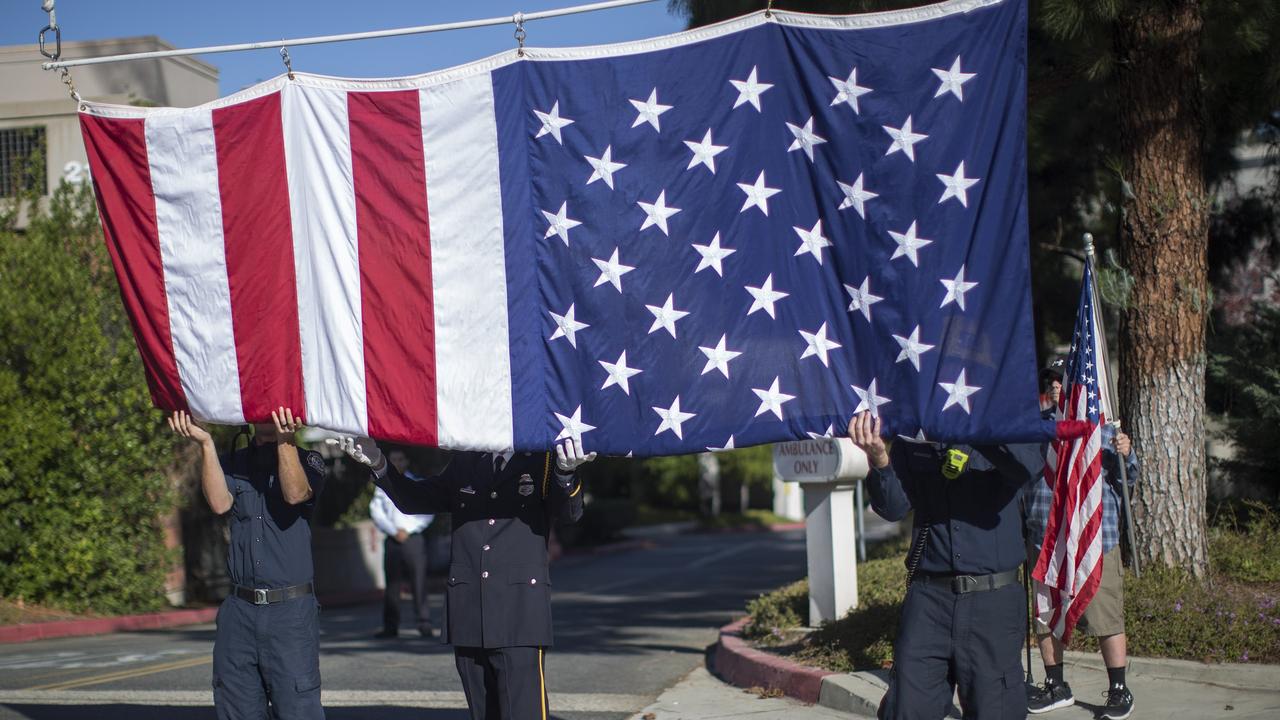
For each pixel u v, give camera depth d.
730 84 5.38
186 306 5.96
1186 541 8.73
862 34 5.20
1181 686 7.22
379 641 12.34
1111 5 8.45
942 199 5.07
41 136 17.64
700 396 5.33
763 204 5.33
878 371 5.10
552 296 5.49
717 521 43.34
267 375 5.81
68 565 15.28
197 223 5.96
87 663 10.57
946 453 4.69
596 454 5.38
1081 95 11.73
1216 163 12.84
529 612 5.21
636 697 8.51
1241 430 11.59
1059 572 6.10
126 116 6.04
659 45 5.45
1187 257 8.90
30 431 15.01
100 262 16.09
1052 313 14.55
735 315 5.33
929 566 4.71
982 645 4.61
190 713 7.75
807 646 8.88
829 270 5.23
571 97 5.50
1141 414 8.92
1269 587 8.72
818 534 9.62
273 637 5.26
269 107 5.86
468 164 5.61
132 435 15.77
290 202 5.83
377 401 5.63
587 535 34.44
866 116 5.18
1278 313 12.02
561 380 5.45
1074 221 14.28
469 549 5.30
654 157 5.43
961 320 5.00
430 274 5.62
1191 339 8.85
